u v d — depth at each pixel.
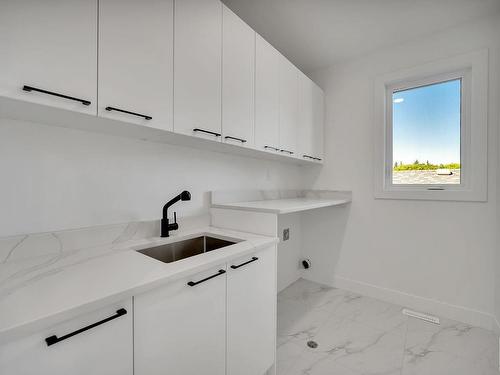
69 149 1.07
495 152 1.79
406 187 2.22
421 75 2.08
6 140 0.92
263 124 1.66
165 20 1.07
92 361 0.66
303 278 2.79
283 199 2.44
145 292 0.77
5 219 0.92
